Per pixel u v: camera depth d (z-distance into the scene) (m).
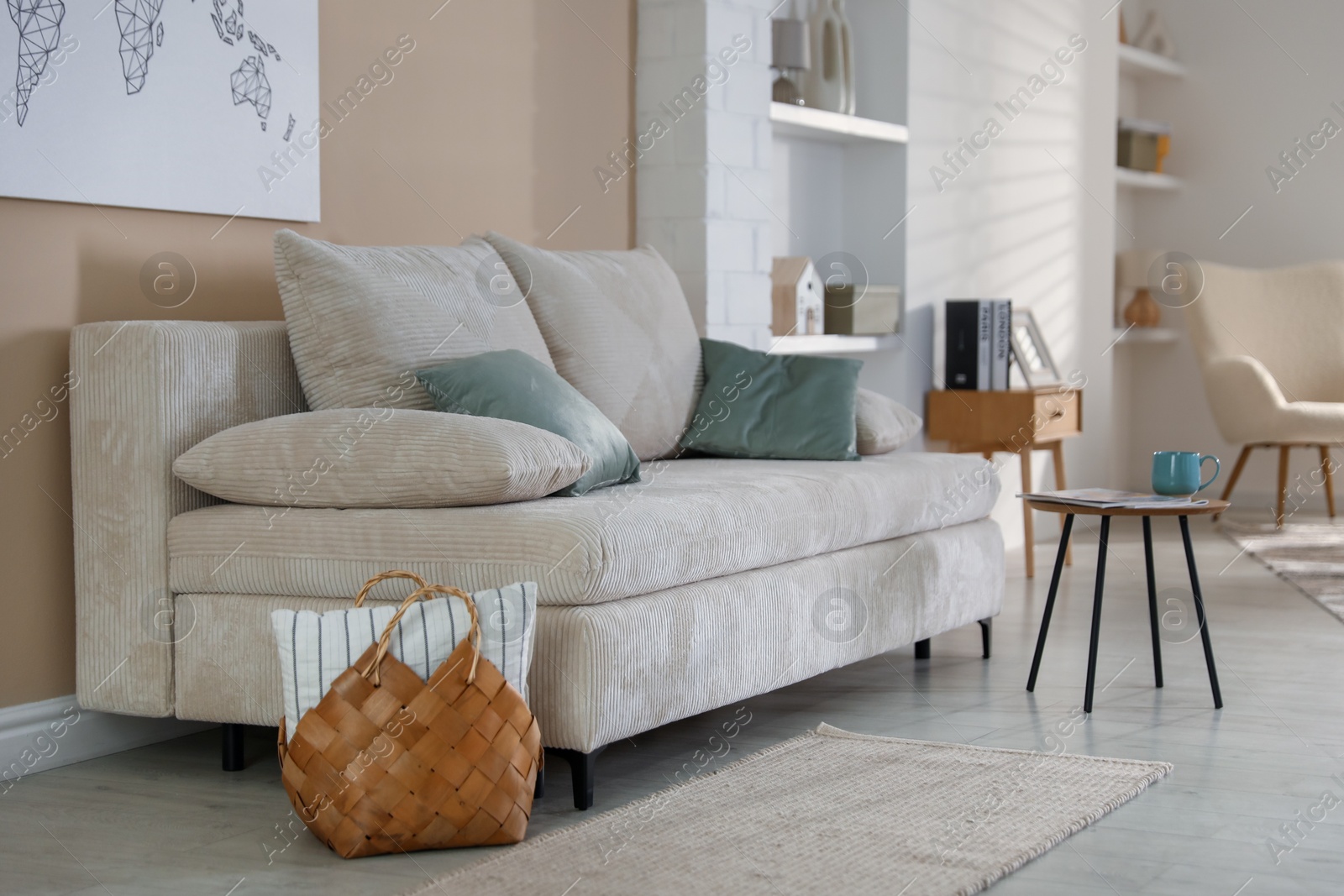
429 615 1.92
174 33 2.52
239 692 2.28
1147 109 6.50
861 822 2.03
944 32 4.73
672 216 3.80
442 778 1.89
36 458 2.37
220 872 1.86
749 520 2.41
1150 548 2.93
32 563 2.38
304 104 2.80
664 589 2.22
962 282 4.88
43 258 2.35
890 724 2.64
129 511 2.35
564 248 3.59
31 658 2.38
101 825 2.07
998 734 2.55
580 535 2.04
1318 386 5.59
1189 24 6.37
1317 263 5.69
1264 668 3.11
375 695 1.89
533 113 3.46
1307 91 6.11
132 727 2.53
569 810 2.11
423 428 2.20
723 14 3.77
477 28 3.27
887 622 2.86
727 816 2.06
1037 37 5.25
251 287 2.74
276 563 2.23
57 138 2.33
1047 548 5.10
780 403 3.23
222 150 2.63
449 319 2.60
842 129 4.27
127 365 2.33
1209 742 2.49
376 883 1.80
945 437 4.66
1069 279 5.50
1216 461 2.85
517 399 2.42
